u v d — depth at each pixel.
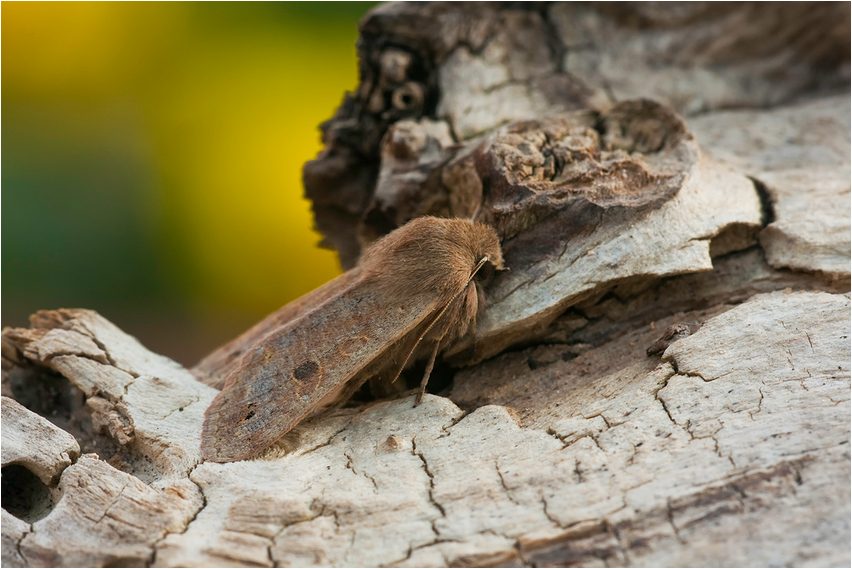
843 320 0.23
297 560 0.22
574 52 0.26
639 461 0.22
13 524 0.22
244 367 0.23
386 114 0.25
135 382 0.23
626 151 0.24
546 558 0.22
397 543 0.22
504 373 0.23
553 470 0.22
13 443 0.23
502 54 0.25
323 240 0.26
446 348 0.23
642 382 0.23
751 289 0.23
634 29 0.26
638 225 0.23
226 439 0.23
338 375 0.23
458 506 0.22
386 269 0.23
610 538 0.22
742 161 0.24
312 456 0.23
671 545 0.22
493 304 0.23
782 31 0.26
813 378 0.22
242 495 0.22
